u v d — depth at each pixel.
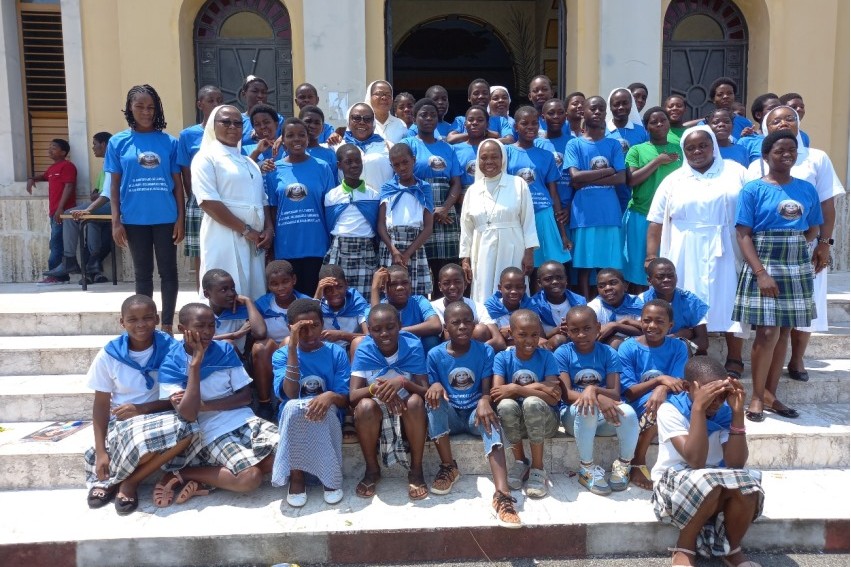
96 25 6.81
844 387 4.29
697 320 4.00
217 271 3.82
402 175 4.35
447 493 3.45
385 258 4.39
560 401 3.71
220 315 3.87
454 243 4.77
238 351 3.90
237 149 4.13
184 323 3.36
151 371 3.51
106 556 3.06
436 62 12.97
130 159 4.22
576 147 4.71
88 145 6.93
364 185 4.37
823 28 7.21
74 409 4.11
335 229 4.34
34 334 4.87
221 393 3.52
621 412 3.44
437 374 3.66
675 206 4.19
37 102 7.20
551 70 10.91
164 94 6.76
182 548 3.07
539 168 4.69
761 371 3.89
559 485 3.56
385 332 3.45
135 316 3.39
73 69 6.82
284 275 3.86
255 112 4.63
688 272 4.14
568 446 3.70
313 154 4.61
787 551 3.22
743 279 3.87
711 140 4.14
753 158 4.90
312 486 3.55
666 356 3.69
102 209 6.30
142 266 4.34
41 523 3.19
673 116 4.91
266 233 4.25
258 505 3.35
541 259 4.62
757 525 3.21
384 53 7.02
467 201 4.42
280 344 3.82
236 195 4.03
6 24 6.81
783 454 3.74
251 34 7.12
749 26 7.48
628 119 5.25
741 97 7.62
